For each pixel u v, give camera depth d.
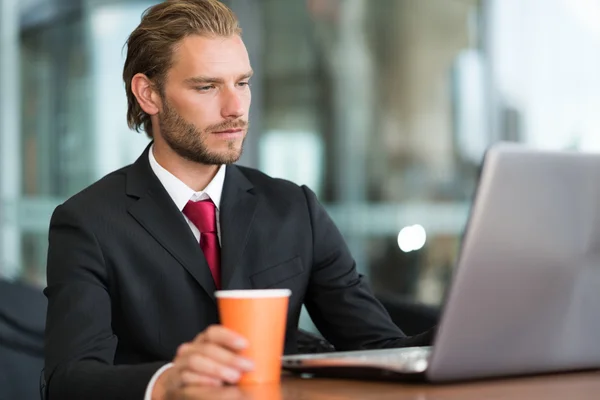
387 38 6.57
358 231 6.68
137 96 2.56
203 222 2.48
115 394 1.79
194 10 2.48
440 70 6.44
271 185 2.65
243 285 2.44
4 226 6.58
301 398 1.42
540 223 1.54
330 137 6.70
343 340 2.62
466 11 6.34
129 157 6.38
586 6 5.92
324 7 6.70
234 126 2.46
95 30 6.44
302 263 2.56
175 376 1.62
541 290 1.56
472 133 6.34
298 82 6.76
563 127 6.04
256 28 6.80
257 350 1.59
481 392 1.48
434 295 6.51
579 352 1.62
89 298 2.25
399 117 6.56
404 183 6.57
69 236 2.38
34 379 3.47
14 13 6.59
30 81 6.57
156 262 2.37
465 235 1.49
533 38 6.12
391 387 1.54
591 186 1.58
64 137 6.51
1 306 3.48
